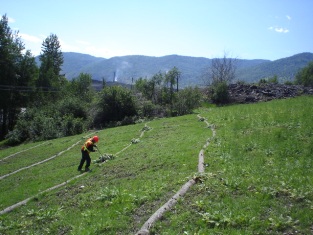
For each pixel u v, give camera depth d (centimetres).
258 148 1567
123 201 1191
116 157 2083
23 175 2191
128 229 980
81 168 1983
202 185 1147
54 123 4531
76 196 1427
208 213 926
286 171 1185
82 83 8081
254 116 2569
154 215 991
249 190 1053
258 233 800
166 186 1252
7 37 6266
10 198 1644
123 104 4806
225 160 1454
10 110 6375
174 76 5866
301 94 4822
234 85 5744
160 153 1884
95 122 4888
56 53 9494
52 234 1083
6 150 3616
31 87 6712
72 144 3216
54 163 2397
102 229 1001
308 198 940
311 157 1309
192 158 1606
